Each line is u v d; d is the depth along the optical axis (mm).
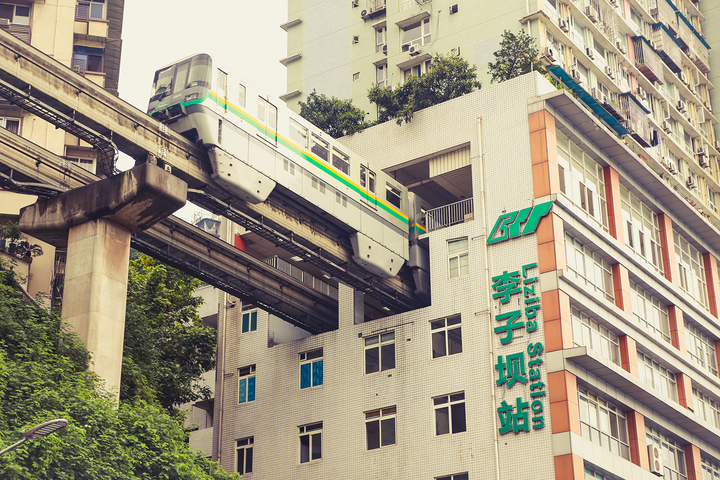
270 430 42406
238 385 44500
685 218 48625
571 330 36750
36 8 44031
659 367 43719
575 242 39469
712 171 75312
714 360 49531
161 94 32469
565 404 35094
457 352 38344
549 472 34562
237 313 46094
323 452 40375
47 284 38156
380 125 44219
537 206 38312
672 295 45969
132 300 38531
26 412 23172
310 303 41250
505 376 36688
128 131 29891
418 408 38375
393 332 40344
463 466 36438
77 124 28625
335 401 40875
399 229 40656
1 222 39562
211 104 32000
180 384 40375
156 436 25859
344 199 37656
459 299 39000
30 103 28188
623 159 43250
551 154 39125
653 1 70312
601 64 60750
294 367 42844
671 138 67812
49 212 30844
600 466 35844
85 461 22641
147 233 32938
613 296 41312
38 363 25109
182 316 41844
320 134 37250
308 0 68188
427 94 46094
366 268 38406
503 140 40250
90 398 25141
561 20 57156
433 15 59500
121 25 46812
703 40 76500
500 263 38531
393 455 38344
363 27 64688
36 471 21469
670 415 42031
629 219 44156
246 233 45188
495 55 47719
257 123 33906
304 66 66375
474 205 40062
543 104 39656
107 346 29125
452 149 41781
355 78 63625
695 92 74562
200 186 32375
